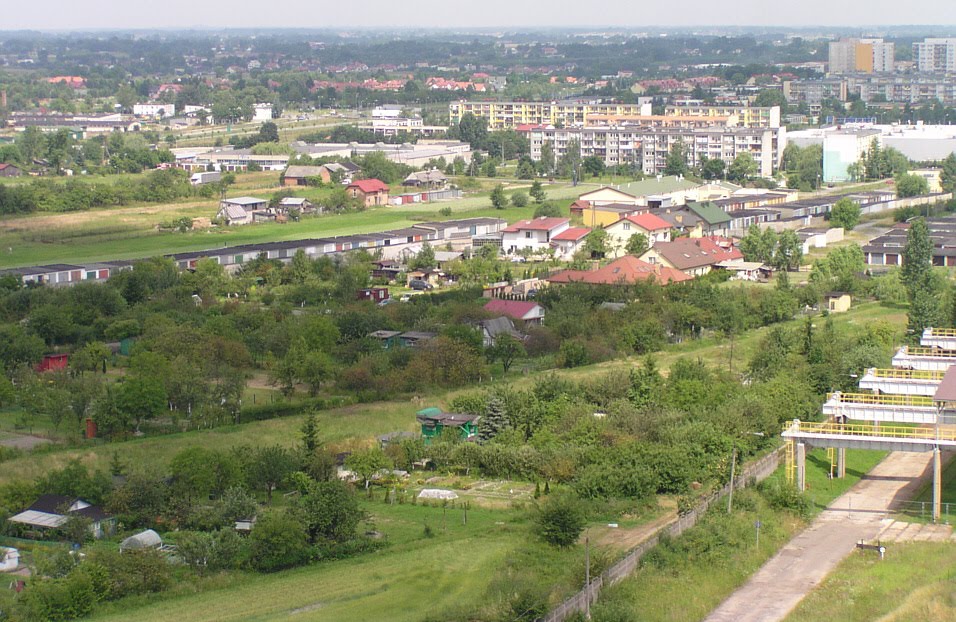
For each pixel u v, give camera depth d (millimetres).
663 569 67312
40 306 133875
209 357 112375
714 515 73562
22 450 91938
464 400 99375
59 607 64438
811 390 101188
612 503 79312
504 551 71812
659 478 82188
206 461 82438
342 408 103875
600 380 103562
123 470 85250
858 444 79375
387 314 132375
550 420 95000
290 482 84500
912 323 124875
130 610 65500
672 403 98000
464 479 87250
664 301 136500
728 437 87500
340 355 119125
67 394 100438
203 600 66562
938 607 63094
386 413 101250
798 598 64938
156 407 97750
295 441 94062
